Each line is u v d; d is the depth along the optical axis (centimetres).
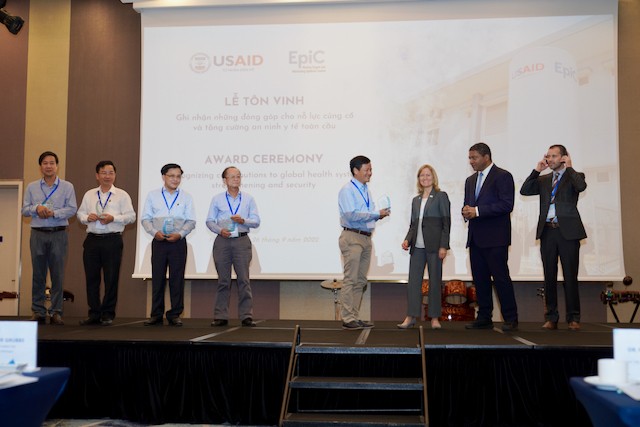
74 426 449
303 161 743
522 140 718
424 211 556
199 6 761
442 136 732
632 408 203
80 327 571
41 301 621
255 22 761
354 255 549
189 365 464
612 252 700
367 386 410
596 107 713
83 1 810
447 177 728
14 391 244
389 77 741
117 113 796
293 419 391
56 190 620
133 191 787
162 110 762
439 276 552
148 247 754
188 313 767
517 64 726
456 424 442
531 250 707
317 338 481
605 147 709
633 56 738
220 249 602
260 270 737
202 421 460
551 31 724
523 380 439
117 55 802
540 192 556
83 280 784
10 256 810
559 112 716
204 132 756
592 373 430
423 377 396
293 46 754
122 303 780
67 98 804
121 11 805
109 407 470
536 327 564
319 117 746
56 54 809
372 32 746
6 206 820
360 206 549
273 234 739
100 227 612
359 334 508
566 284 541
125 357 469
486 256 545
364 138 739
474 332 518
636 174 729
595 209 705
